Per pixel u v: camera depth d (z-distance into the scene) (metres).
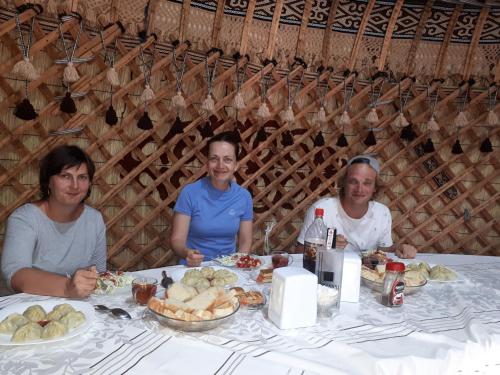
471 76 3.15
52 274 1.25
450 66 3.15
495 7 2.90
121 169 2.62
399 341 1.05
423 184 3.38
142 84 2.59
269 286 1.41
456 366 1.00
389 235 2.13
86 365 0.86
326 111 3.14
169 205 2.84
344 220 2.04
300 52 2.97
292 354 0.95
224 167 1.92
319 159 3.19
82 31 2.27
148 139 2.67
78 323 0.99
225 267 1.58
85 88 2.35
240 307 1.21
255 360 0.90
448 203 3.38
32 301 1.14
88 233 1.56
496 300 1.40
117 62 2.40
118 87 2.50
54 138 2.34
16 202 2.32
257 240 3.16
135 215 2.74
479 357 1.03
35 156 2.31
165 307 1.06
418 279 1.44
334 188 3.24
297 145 3.08
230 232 2.03
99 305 1.13
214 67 2.73
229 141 1.93
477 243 3.54
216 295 1.14
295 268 1.15
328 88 3.08
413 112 3.23
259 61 2.88
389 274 1.29
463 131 3.21
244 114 2.87
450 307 1.32
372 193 2.01
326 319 1.16
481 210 3.38
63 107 2.23
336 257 1.26
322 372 0.88
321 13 2.93
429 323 1.18
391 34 3.01
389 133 3.23
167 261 2.89
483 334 1.10
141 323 1.07
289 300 1.08
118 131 2.53
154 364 0.88
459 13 2.96
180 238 1.94
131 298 1.24
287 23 2.90
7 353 0.88
